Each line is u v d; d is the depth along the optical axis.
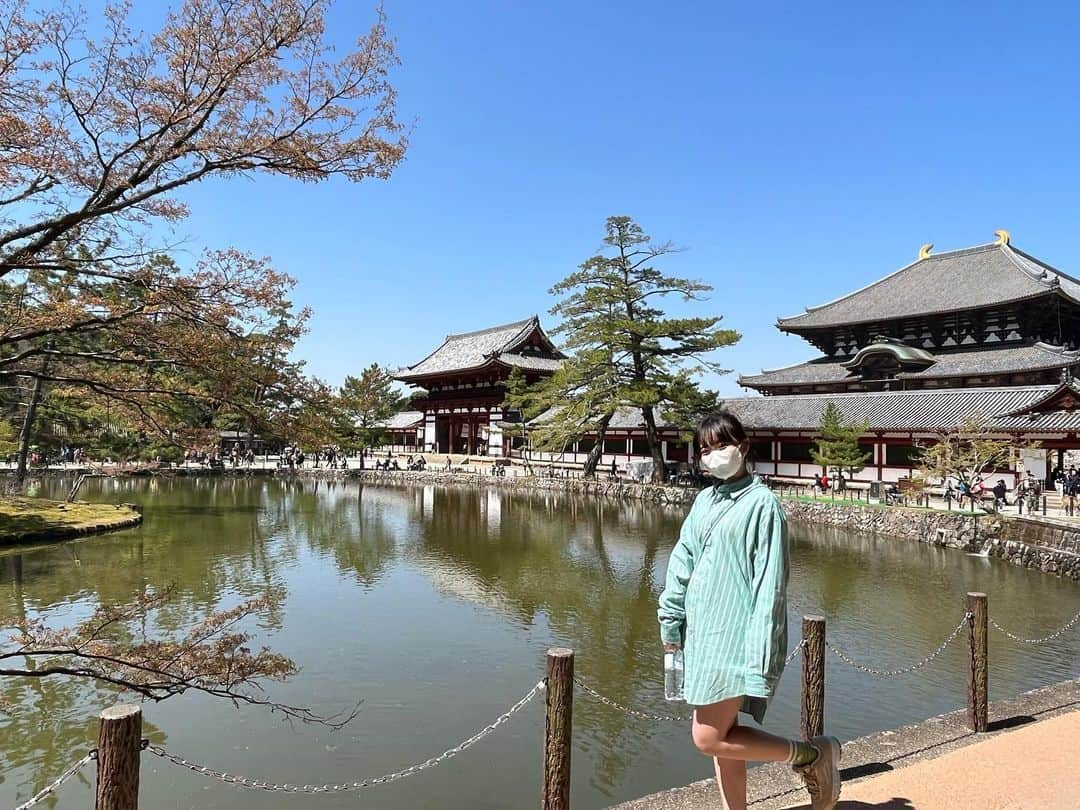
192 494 37.34
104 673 6.35
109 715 3.40
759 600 3.11
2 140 5.57
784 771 4.99
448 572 17.27
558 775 4.40
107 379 6.52
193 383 6.64
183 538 22.23
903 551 19.84
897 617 12.91
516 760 7.61
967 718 5.75
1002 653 10.73
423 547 20.92
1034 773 4.68
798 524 25.36
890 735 5.57
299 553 19.78
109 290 6.34
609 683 9.74
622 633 12.11
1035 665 10.18
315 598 14.62
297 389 6.81
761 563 3.15
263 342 6.47
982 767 4.82
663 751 7.79
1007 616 12.84
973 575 16.58
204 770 3.92
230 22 5.81
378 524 26.08
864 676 9.91
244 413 6.58
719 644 3.20
